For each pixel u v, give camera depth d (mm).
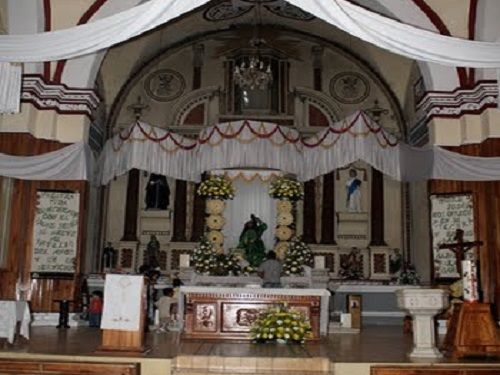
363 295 14078
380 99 16297
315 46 16578
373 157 12602
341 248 15375
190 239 15469
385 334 11133
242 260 11836
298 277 11133
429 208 12117
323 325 10227
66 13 11539
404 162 12570
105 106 15758
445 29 11719
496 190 11617
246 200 14945
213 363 7367
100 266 15047
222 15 15758
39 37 7492
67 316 11430
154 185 15750
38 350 7711
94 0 11539
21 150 11586
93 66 12297
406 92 15773
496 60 7633
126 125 16047
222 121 15867
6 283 11547
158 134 13773
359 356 7629
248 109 15984
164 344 8781
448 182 12023
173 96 16297
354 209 15641
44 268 11781
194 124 16125
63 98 12219
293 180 13320
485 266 11453
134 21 7184
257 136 13219
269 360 7359
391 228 15539
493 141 11500
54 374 7035
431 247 11977
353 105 16281
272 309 9383
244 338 9484
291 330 9016
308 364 7352
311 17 15648
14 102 8070
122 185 15773
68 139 12109
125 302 7691
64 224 11969
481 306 7758
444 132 12156
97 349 7570
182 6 7016
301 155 13469
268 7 15422
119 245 15250
